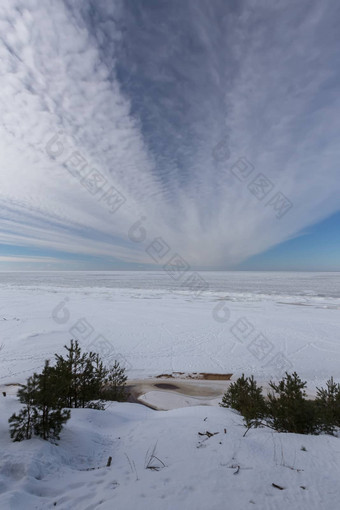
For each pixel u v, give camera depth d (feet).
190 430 13.02
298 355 43.62
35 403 10.93
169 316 74.84
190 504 6.98
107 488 7.88
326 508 6.88
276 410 15.10
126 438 12.67
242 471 8.71
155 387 31.89
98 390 22.30
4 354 42.24
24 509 6.77
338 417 16.65
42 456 9.39
